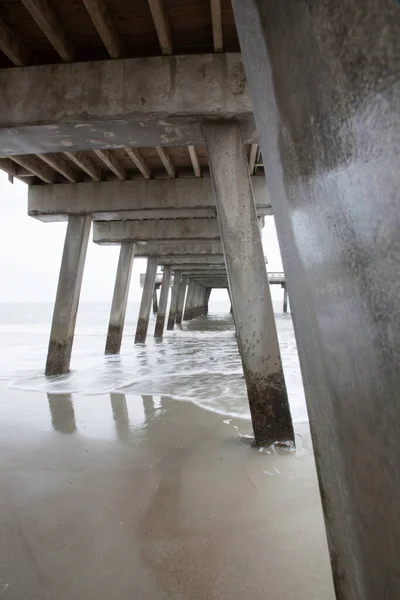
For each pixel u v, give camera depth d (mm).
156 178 7078
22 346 13578
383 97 348
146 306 13625
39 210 7125
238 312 3287
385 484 480
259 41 684
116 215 7371
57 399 5223
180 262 15977
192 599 1563
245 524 2105
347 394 558
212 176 3525
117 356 10055
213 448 3262
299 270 689
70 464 2996
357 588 640
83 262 7324
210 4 3295
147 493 2496
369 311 448
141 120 3646
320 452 754
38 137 3969
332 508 724
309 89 513
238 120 3598
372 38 350
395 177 349
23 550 1919
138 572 1735
